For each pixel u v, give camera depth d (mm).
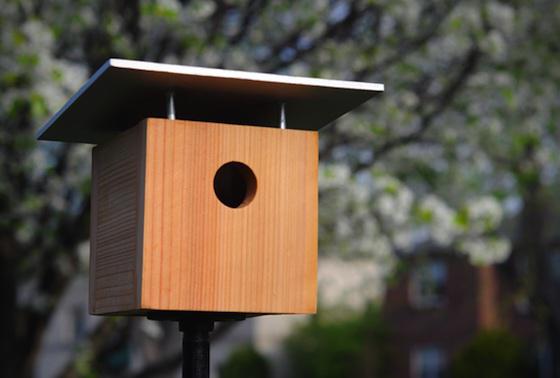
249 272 3551
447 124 9656
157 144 3490
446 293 27188
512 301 20016
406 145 9625
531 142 9766
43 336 10273
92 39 8523
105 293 3783
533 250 17703
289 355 29422
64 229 9250
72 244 9289
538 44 9453
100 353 10984
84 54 8680
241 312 3561
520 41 9500
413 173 10258
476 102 9672
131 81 3420
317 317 28609
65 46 8656
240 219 3557
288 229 3615
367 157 9445
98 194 3930
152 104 3713
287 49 9008
